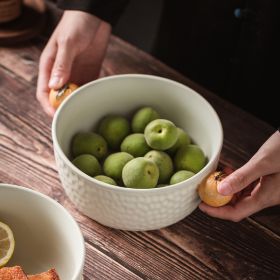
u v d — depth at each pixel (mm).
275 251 875
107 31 1129
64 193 917
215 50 1353
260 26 1245
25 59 1192
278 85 1341
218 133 884
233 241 880
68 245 737
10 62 1178
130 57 1207
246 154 1022
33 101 1088
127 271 815
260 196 862
